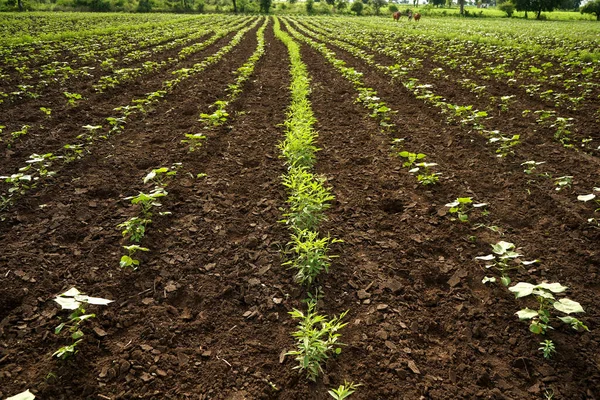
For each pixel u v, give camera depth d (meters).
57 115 7.60
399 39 21.48
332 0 80.88
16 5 49.44
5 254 3.64
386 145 6.46
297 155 5.55
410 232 4.12
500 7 60.72
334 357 2.68
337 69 12.88
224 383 2.49
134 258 3.65
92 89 9.72
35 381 2.44
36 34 22.00
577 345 2.71
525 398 2.38
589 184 4.90
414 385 2.47
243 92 9.95
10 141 6.25
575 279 3.34
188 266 3.59
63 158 5.75
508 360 2.65
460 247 3.86
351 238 4.04
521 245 3.83
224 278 3.45
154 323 2.96
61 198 4.72
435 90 9.73
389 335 2.86
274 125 7.51
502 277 3.18
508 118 7.49
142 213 4.40
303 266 3.35
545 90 9.34
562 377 2.50
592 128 6.80
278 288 3.33
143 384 2.47
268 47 19.36
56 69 11.52
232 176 5.42
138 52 15.27
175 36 23.81
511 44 16.75
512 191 4.87
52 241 3.89
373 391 2.43
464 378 2.52
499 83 10.22
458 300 3.20
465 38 19.52
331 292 3.29
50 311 3.01
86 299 2.57
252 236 4.04
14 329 2.84
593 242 3.80
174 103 8.79
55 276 3.39
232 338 2.85
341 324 2.82
